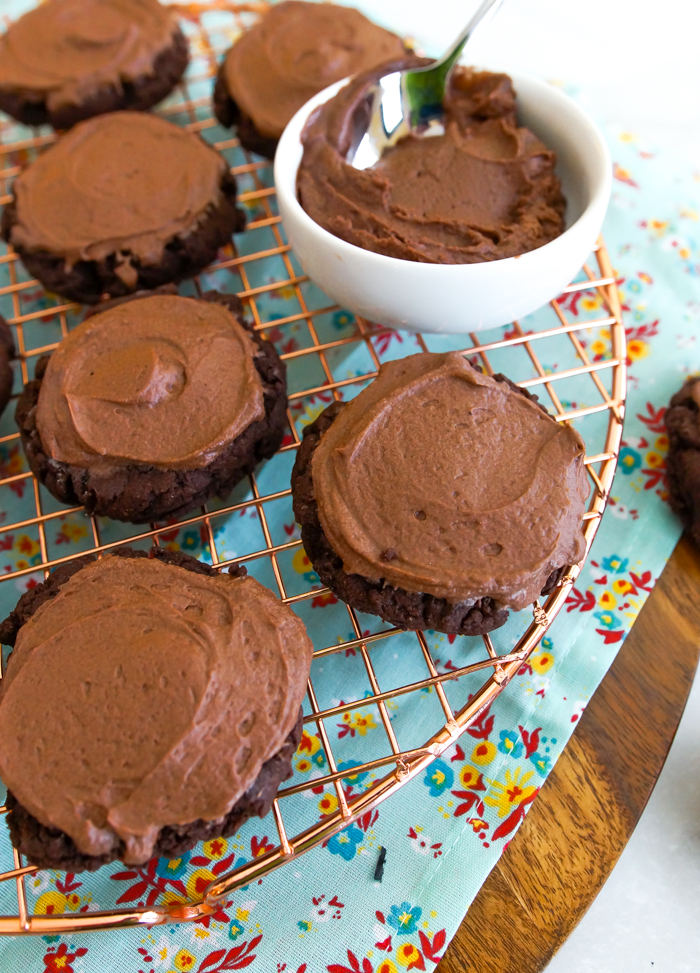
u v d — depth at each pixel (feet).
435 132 1.14
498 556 0.94
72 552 1.11
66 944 0.94
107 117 1.24
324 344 1.20
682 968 0.97
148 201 1.17
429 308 1.04
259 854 0.97
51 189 1.19
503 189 1.08
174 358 1.04
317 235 1.02
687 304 1.22
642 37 1.51
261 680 0.91
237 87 1.25
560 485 0.96
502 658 0.95
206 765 0.88
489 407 0.99
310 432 1.03
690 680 1.03
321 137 1.08
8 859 0.97
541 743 1.00
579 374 1.16
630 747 1.00
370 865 0.96
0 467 1.16
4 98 1.31
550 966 0.97
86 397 1.03
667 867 1.00
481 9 1.09
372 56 1.26
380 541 0.95
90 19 1.34
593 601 1.06
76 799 0.88
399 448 0.97
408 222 1.05
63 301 1.24
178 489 1.02
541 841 0.97
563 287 1.07
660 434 1.15
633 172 1.32
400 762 0.92
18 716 0.91
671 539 1.09
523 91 1.11
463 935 0.94
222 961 0.93
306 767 1.00
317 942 0.94
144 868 0.97
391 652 1.04
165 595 0.94
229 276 1.25
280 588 1.02
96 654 0.92
